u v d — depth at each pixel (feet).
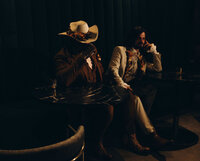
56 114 7.96
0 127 7.14
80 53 8.32
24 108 8.36
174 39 13.52
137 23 12.17
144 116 8.69
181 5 13.52
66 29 10.02
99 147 8.04
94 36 8.89
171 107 12.66
